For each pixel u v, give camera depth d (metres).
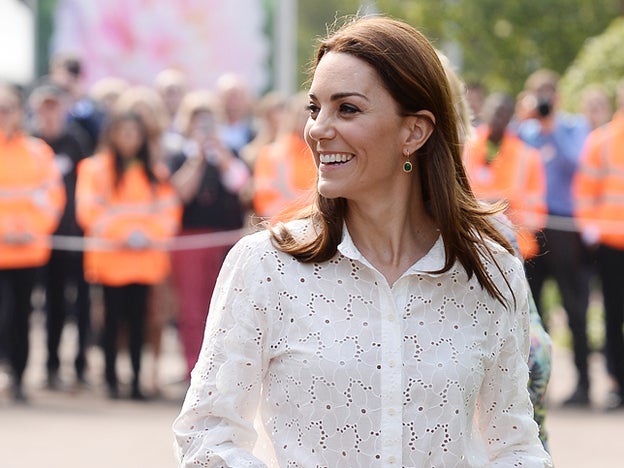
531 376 4.88
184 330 12.16
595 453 9.82
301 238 3.85
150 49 16.75
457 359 3.78
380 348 3.73
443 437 3.74
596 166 11.98
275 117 12.70
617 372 11.92
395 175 3.88
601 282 12.06
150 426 10.75
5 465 9.15
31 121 13.55
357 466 3.69
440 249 3.88
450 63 5.10
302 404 3.73
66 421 10.89
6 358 12.10
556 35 25.77
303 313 3.77
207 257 12.03
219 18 16.80
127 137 11.84
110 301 11.93
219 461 3.75
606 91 18.14
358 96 3.75
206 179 12.00
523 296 4.00
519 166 11.54
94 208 11.88
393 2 26.22
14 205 11.67
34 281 11.79
